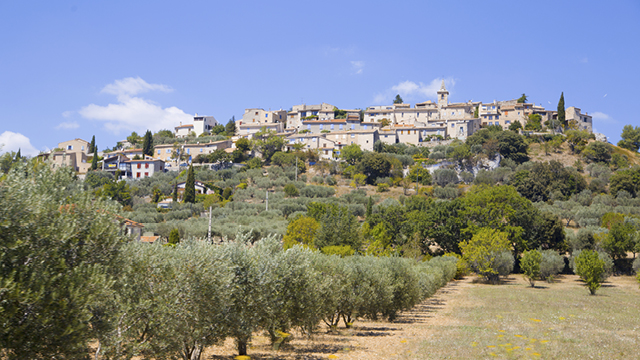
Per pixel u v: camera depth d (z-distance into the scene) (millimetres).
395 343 24438
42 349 8883
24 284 8570
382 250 63312
